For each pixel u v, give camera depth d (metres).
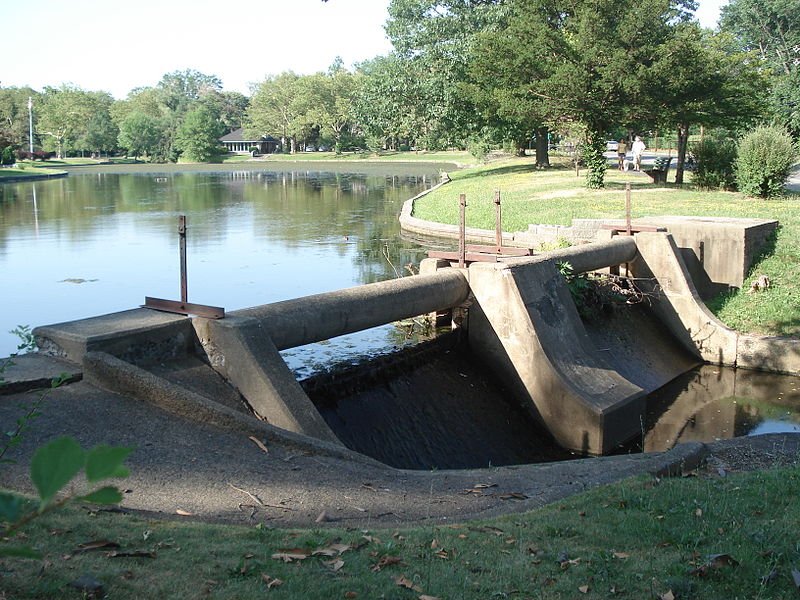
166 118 138.25
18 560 4.47
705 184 31.44
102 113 144.00
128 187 63.19
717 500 7.05
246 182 69.19
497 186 40.97
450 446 12.60
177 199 50.38
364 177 74.25
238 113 181.50
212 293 20.16
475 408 13.57
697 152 31.92
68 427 7.93
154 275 22.84
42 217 39.03
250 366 9.86
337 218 38.25
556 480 8.19
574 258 16.78
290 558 5.07
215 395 9.84
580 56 34.88
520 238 24.62
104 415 8.31
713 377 17.17
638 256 18.98
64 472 1.46
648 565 5.37
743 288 19.08
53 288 20.89
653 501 7.01
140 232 32.84
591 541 5.93
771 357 17.22
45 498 1.44
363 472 8.03
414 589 4.72
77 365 9.12
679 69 32.06
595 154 33.59
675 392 16.33
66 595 4.06
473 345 14.64
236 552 5.11
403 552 5.45
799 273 18.97
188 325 10.30
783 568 5.28
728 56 35.72
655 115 34.19
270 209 43.06
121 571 4.50
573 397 13.20
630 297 18.59
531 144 87.00
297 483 7.36
